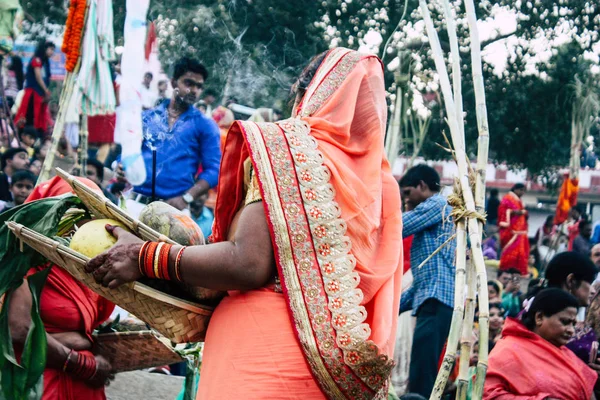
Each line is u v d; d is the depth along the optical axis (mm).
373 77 2625
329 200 2395
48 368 3615
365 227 2430
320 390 2350
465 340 2982
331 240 2371
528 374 4570
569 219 13531
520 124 13781
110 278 2447
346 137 2502
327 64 2615
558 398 4484
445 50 10859
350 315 2318
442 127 11664
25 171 6918
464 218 3104
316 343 2318
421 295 5512
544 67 13164
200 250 2393
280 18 10438
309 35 10594
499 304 6969
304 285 2346
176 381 4891
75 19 5148
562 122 13812
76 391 3672
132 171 6246
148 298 2520
